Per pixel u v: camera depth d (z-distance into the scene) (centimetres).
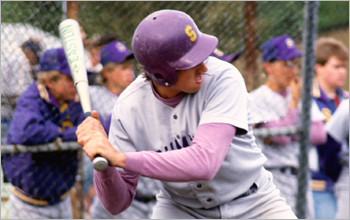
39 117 1197
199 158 643
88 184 1309
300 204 1338
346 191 1438
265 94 1389
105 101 1294
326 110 1456
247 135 793
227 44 1428
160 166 631
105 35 1311
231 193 806
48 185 1230
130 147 795
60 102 1237
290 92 1409
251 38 1424
